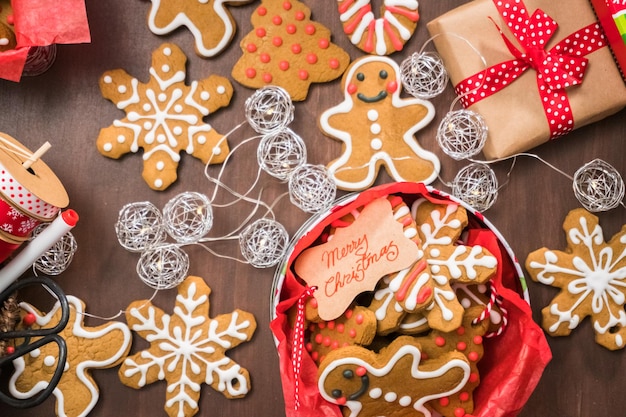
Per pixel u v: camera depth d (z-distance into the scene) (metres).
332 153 0.66
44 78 0.66
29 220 0.58
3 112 0.66
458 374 0.59
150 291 0.67
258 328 0.67
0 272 0.59
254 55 0.65
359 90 0.65
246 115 0.64
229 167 0.67
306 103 0.66
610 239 0.67
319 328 0.61
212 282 0.67
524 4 0.63
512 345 0.62
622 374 0.67
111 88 0.66
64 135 0.66
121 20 0.66
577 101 0.63
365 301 0.63
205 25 0.65
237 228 0.67
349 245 0.60
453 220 0.60
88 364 0.66
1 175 0.56
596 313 0.66
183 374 0.66
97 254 0.67
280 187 0.67
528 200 0.67
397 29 0.65
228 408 0.67
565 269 0.66
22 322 0.65
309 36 0.65
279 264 0.65
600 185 0.65
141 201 0.66
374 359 0.58
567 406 0.67
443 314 0.59
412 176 0.66
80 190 0.66
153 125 0.66
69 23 0.60
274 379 0.67
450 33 0.63
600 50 0.64
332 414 0.60
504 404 0.60
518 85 0.64
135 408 0.67
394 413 0.60
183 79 0.66
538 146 0.67
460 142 0.63
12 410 0.66
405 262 0.59
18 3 0.60
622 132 0.67
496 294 0.60
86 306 0.67
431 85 0.64
